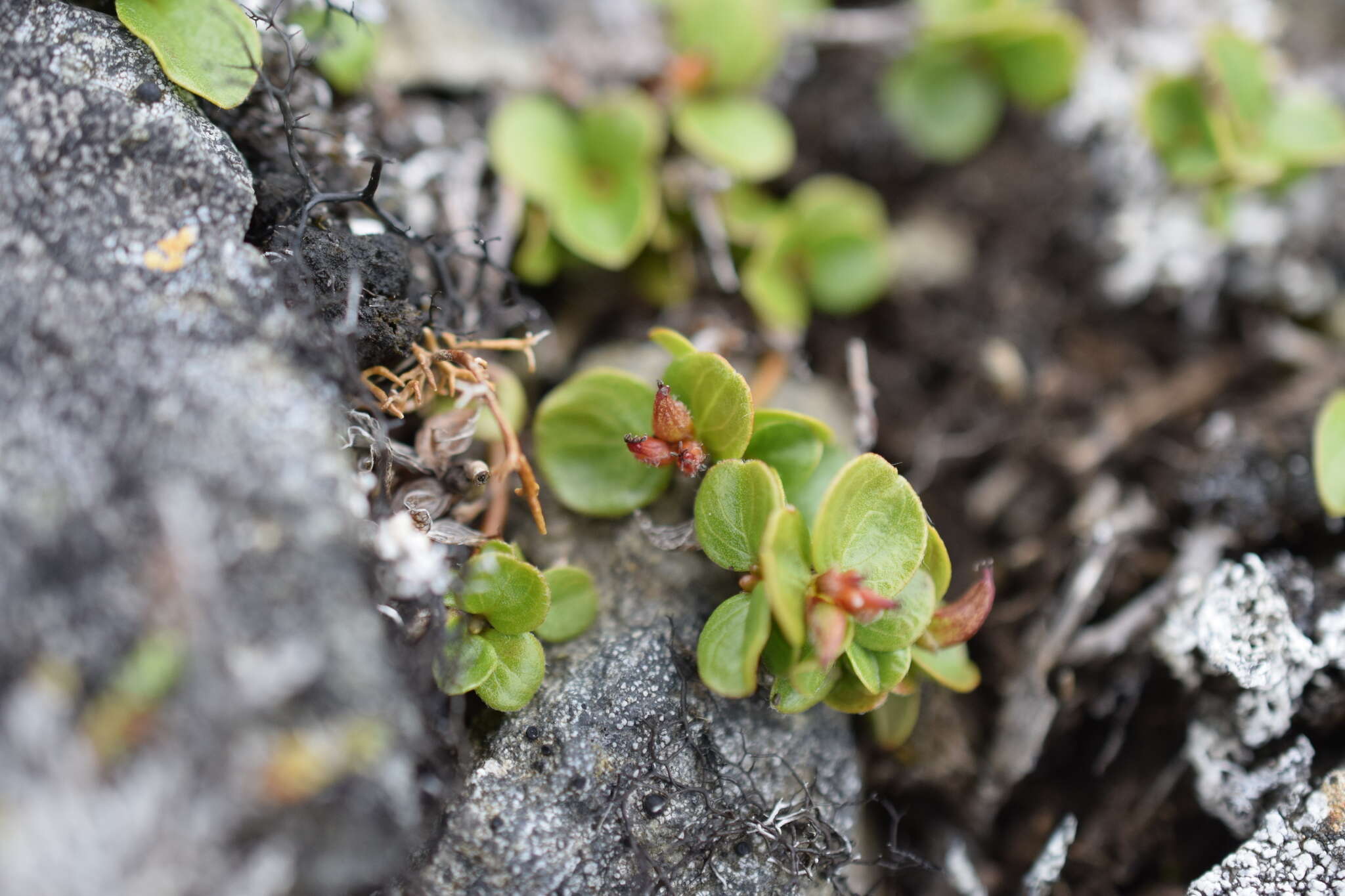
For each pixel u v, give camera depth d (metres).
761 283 0.23
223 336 0.18
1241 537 0.22
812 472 0.20
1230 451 0.23
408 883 0.19
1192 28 0.24
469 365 0.20
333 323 0.19
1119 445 0.23
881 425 0.23
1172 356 0.24
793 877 0.19
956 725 0.21
